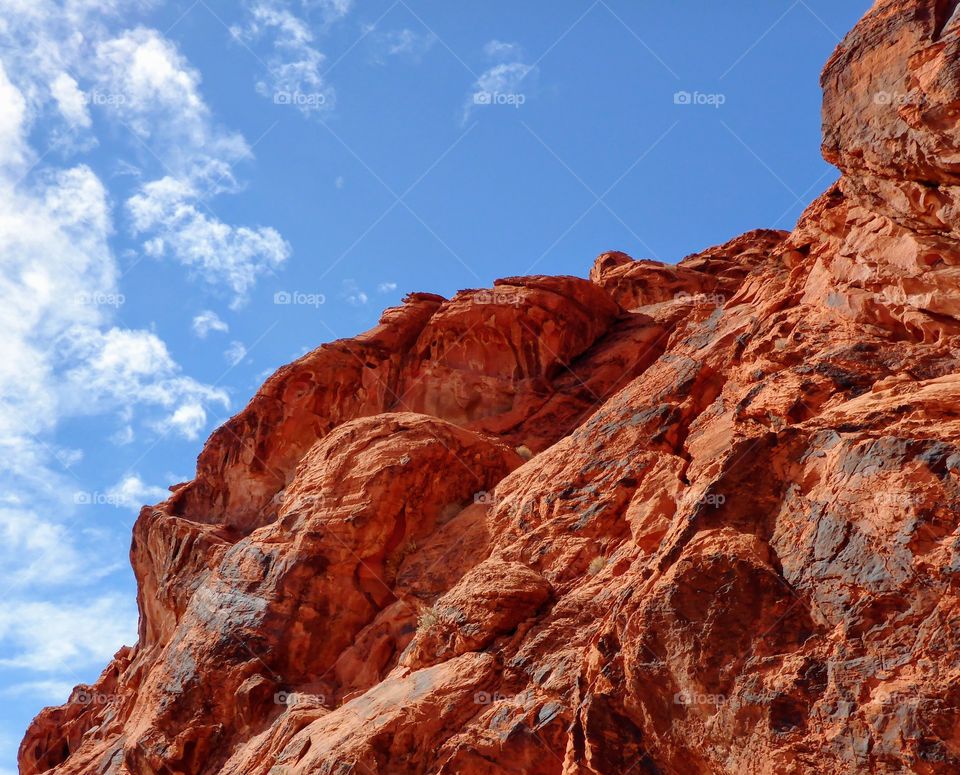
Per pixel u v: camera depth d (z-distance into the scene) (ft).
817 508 40.11
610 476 68.95
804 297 72.02
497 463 87.61
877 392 49.57
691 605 40.06
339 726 58.90
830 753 34.47
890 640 35.06
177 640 83.46
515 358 105.91
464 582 64.03
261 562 81.56
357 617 76.23
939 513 36.09
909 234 57.06
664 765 39.78
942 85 48.75
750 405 57.93
